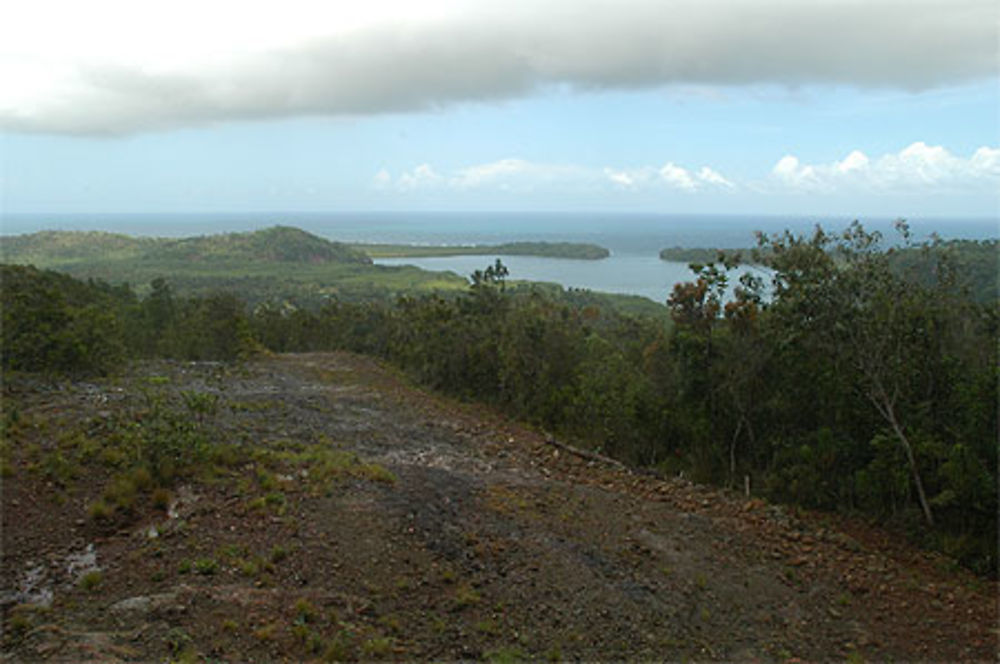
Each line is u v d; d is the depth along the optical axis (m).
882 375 8.41
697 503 8.83
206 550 5.89
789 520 8.23
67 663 3.92
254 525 6.52
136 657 4.15
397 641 4.86
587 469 10.53
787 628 5.77
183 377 16.67
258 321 37.59
